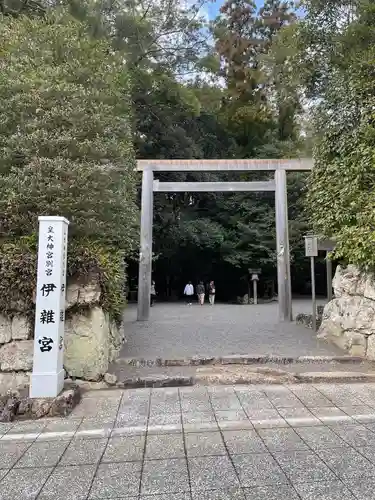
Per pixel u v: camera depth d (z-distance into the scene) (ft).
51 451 8.73
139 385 13.41
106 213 15.80
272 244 55.26
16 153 14.75
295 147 50.62
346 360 15.93
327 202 20.20
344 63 20.74
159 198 53.21
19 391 11.97
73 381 13.05
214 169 30.73
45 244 11.90
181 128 49.85
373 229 16.34
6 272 12.62
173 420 10.49
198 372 14.56
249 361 16.01
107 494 6.97
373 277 16.20
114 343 16.24
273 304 52.26
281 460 8.14
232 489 7.06
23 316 12.82
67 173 14.23
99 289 13.50
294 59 23.70
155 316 33.53
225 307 45.50
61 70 15.81
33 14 26.63
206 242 56.18
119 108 18.19
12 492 7.09
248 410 11.18
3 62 15.93
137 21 37.17
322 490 6.97
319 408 11.27
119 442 9.16
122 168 16.33
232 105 64.54
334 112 20.03
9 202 13.79
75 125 15.02
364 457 8.21
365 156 17.49
